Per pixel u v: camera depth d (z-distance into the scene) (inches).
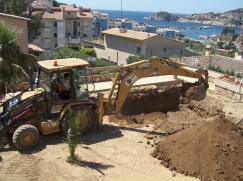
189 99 622.2
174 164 456.1
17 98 508.1
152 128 587.2
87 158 462.0
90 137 532.4
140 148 506.0
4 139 501.0
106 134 549.0
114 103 562.9
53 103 502.0
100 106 543.8
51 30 2086.6
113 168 441.4
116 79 554.6
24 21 876.6
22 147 469.1
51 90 495.5
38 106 498.0
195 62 1187.9
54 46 2126.0
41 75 523.5
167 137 522.3
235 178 425.4
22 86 758.5
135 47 1583.4
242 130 497.7
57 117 510.9
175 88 707.4
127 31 1705.2
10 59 613.6
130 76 552.7
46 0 2928.2
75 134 442.6
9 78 619.8
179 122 615.5
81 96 530.3
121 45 1665.8
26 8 1507.1
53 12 2170.3
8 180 397.4
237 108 744.3
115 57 1710.1
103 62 1256.2
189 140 479.2
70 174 418.0
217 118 493.4
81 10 2285.9
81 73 520.7
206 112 676.7
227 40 5265.8
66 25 2182.6
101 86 843.4
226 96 844.6
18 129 466.0
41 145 491.2
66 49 1409.9
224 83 852.6
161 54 1601.9
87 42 1923.0
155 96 689.0
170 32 4242.1
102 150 490.0
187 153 461.4
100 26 3673.7
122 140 530.0
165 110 684.7
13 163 435.5
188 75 586.9
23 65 635.5
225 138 466.0
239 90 812.0
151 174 435.8
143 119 622.2
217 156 442.6
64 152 474.0
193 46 2539.4
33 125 498.0
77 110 515.5
